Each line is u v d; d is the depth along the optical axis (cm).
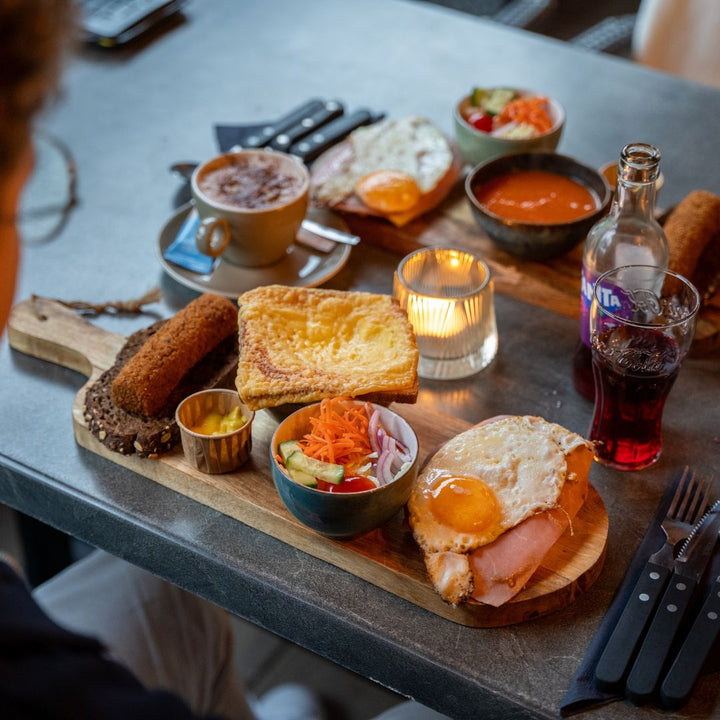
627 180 115
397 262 149
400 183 148
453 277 130
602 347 108
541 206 143
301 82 190
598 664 90
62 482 115
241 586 105
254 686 198
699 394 125
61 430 122
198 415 113
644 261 119
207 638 139
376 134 163
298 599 101
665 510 108
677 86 188
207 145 174
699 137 174
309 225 148
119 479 115
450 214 155
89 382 122
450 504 98
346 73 193
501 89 166
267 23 209
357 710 193
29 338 131
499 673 93
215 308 122
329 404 102
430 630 97
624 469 114
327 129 167
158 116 181
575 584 97
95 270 147
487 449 106
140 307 139
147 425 113
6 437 121
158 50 200
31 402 126
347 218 152
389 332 116
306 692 185
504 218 137
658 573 97
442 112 181
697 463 115
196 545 107
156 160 170
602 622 96
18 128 55
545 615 98
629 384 106
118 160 170
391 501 97
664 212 146
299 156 161
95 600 136
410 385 109
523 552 96
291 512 101
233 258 142
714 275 135
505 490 101
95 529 115
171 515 111
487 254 146
